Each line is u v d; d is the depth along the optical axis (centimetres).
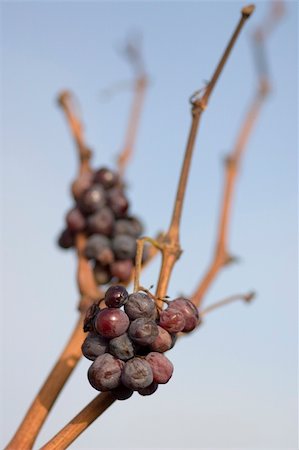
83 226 60
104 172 61
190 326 44
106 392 43
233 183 64
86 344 43
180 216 47
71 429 43
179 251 46
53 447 42
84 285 56
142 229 61
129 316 43
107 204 60
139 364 42
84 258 58
